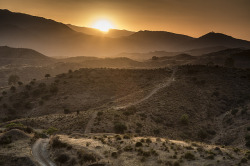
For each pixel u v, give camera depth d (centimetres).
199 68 16762
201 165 3284
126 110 9712
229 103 12000
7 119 13525
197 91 13038
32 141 4747
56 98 15288
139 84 16112
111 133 6350
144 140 4556
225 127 9394
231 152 3856
